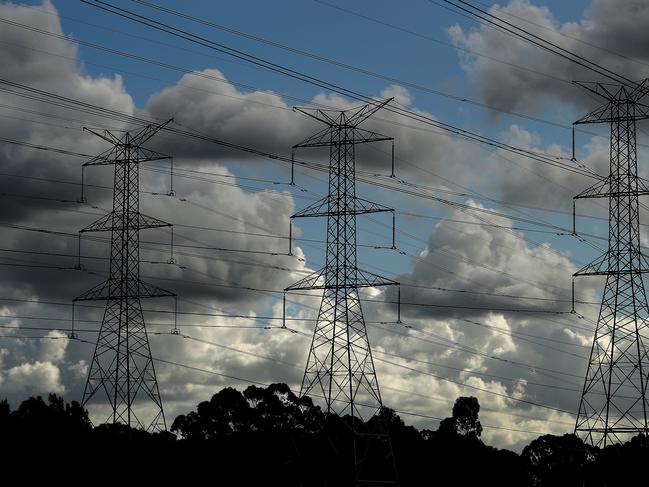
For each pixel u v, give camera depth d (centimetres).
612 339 11731
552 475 16362
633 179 11781
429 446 16062
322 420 14975
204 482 13312
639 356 11600
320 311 11088
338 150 11119
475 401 17225
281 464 14300
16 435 11888
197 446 14312
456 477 15700
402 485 14725
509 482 16175
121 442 12344
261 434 14725
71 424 12419
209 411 15238
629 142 11781
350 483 14038
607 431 11569
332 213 11081
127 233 11238
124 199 11225
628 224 11781
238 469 13825
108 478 11825
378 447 14800
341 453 14288
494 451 16838
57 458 11731
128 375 11138
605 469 12975
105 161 11156
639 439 12812
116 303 11206
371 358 11181
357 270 11038
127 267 11219
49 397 12694
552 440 16662
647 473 12631
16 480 11206
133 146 11256
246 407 15275
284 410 15162
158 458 12712
